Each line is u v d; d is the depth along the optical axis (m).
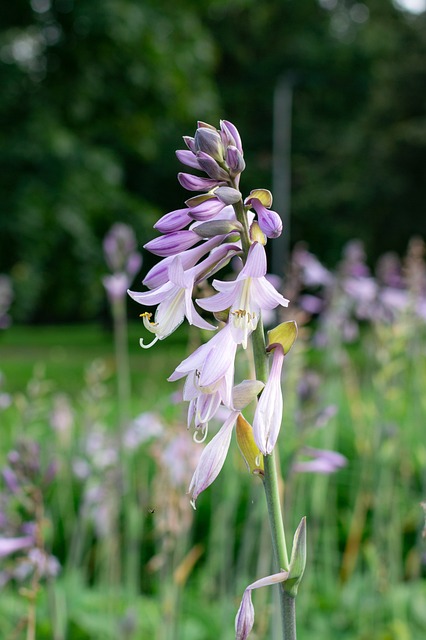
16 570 3.82
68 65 17.39
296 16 36.97
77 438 5.89
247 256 1.78
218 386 1.71
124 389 5.00
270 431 1.67
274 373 1.74
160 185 32.69
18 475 3.02
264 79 35.22
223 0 20.30
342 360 6.28
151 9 17.55
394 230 28.00
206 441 4.14
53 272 16.86
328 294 6.04
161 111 18.42
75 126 17.89
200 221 1.80
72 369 16.42
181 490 3.61
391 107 28.44
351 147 29.00
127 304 28.03
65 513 5.98
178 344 18.33
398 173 27.48
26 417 4.41
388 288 5.82
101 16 16.45
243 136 34.53
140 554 5.57
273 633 3.30
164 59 17.72
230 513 5.14
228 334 1.72
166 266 1.82
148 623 4.64
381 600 4.70
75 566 5.01
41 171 16.34
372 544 5.39
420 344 6.13
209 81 19.77
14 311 15.80
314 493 5.38
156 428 4.13
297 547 1.68
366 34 35.09
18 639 4.31
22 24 17.09
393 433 5.09
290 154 34.50
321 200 28.75
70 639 4.61
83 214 16.44
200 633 4.59
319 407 4.27
